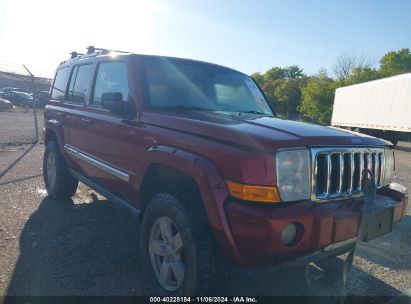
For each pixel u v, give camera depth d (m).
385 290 3.19
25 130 14.96
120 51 4.45
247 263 2.34
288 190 2.36
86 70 4.66
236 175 2.32
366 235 2.66
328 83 47.06
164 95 3.48
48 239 3.90
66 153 4.84
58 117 5.12
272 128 2.69
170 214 2.69
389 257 3.91
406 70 53.88
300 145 2.44
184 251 2.61
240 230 2.28
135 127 3.25
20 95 35.72
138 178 3.16
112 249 3.72
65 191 5.23
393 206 2.87
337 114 26.92
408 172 9.88
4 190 5.74
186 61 4.05
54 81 5.91
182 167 2.60
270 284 3.18
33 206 5.02
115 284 3.04
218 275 2.51
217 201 2.36
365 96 22.31
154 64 3.68
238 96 4.13
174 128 2.87
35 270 3.21
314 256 2.47
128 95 3.51
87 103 4.34
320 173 2.54
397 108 18.73
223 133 2.53
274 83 69.38
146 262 3.03
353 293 3.11
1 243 3.72
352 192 2.74
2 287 2.90
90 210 4.95
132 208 3.40
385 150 3.19
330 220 2.39
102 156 3.86
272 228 2.19
